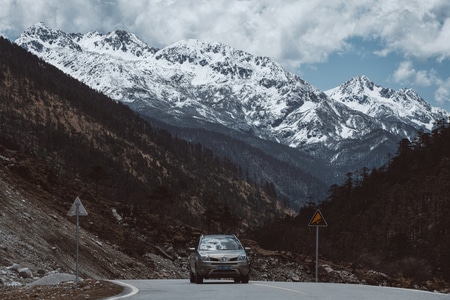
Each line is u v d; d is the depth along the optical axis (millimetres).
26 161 58062
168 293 18516
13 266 27688
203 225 156625
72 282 22688
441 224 156625
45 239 37438
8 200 38656
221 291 19203
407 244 146625
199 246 25438
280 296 17094
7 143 79688
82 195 61219
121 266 44812
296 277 68812
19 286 22766
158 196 102188
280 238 119312
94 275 38156
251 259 68812
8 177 47375
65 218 47625
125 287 21156
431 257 138250
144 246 55469
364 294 17734
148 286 22141
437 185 188000
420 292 18672
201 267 24156
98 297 17469
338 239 167125
